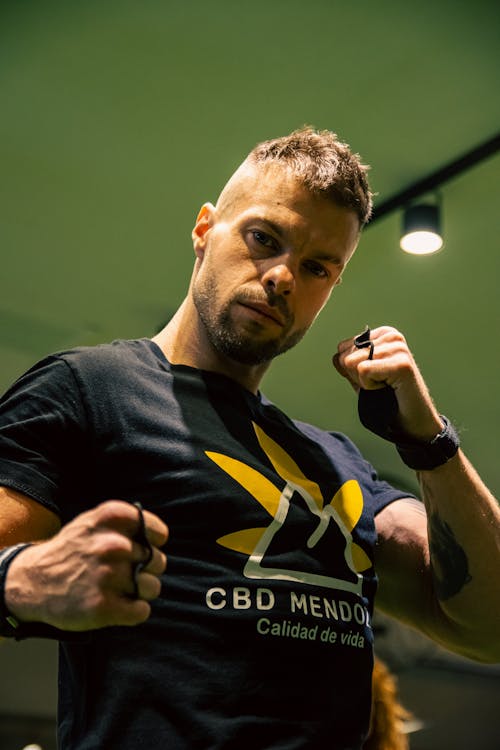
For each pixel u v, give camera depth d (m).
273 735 1.05
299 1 2.68
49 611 0.89
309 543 1.21
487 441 5.33
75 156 3.37
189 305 1.40
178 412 1.24
